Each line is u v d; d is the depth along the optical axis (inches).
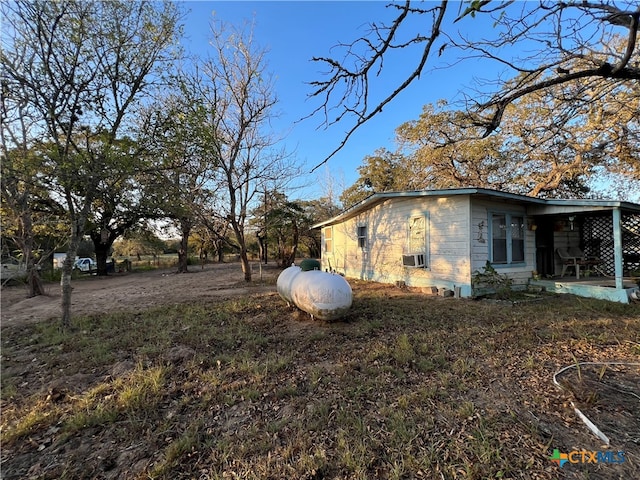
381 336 181.8
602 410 97.4
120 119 235.8
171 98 263.4
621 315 216.4
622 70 87.1
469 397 108.8
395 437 87.7
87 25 217.2
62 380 132.2
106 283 537.0
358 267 484.4
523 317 214.5
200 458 83.4
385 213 415.5
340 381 124.6
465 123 168.1
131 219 619.8
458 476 73.2
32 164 191.6
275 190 509.4
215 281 510.0
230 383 125.7
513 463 76.2
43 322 235.9
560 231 379.6
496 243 320.2
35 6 198.1
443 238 326.3
